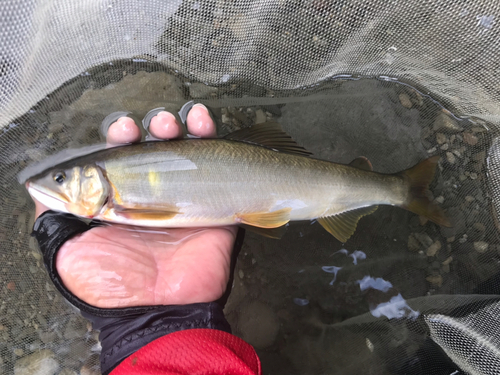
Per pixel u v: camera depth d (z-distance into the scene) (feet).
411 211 0.92
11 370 0.77
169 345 0.59
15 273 0.80
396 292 0.91
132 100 0.86
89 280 0.70
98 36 0.78
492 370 0.69
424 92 0.95
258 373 0.60
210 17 0.80
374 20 0.82
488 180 0.93
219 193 0.78
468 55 0.83
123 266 0.72
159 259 0.76
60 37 0.74
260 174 0.80
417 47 0.85
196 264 0.75
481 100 0.88
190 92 0.90
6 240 0.81
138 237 0.77
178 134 0.79
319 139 0.98
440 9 0.79
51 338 0.79
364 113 0.97
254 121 0.96
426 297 0.87
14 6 0.67
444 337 0.76
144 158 0.76
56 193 0.75
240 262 0.92
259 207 0.80
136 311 0.68
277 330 0.88
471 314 0.76
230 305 0.89
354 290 0.92
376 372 0.80
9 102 0.75
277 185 0.81
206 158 0.78
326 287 0.92
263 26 0.83
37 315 0.80
